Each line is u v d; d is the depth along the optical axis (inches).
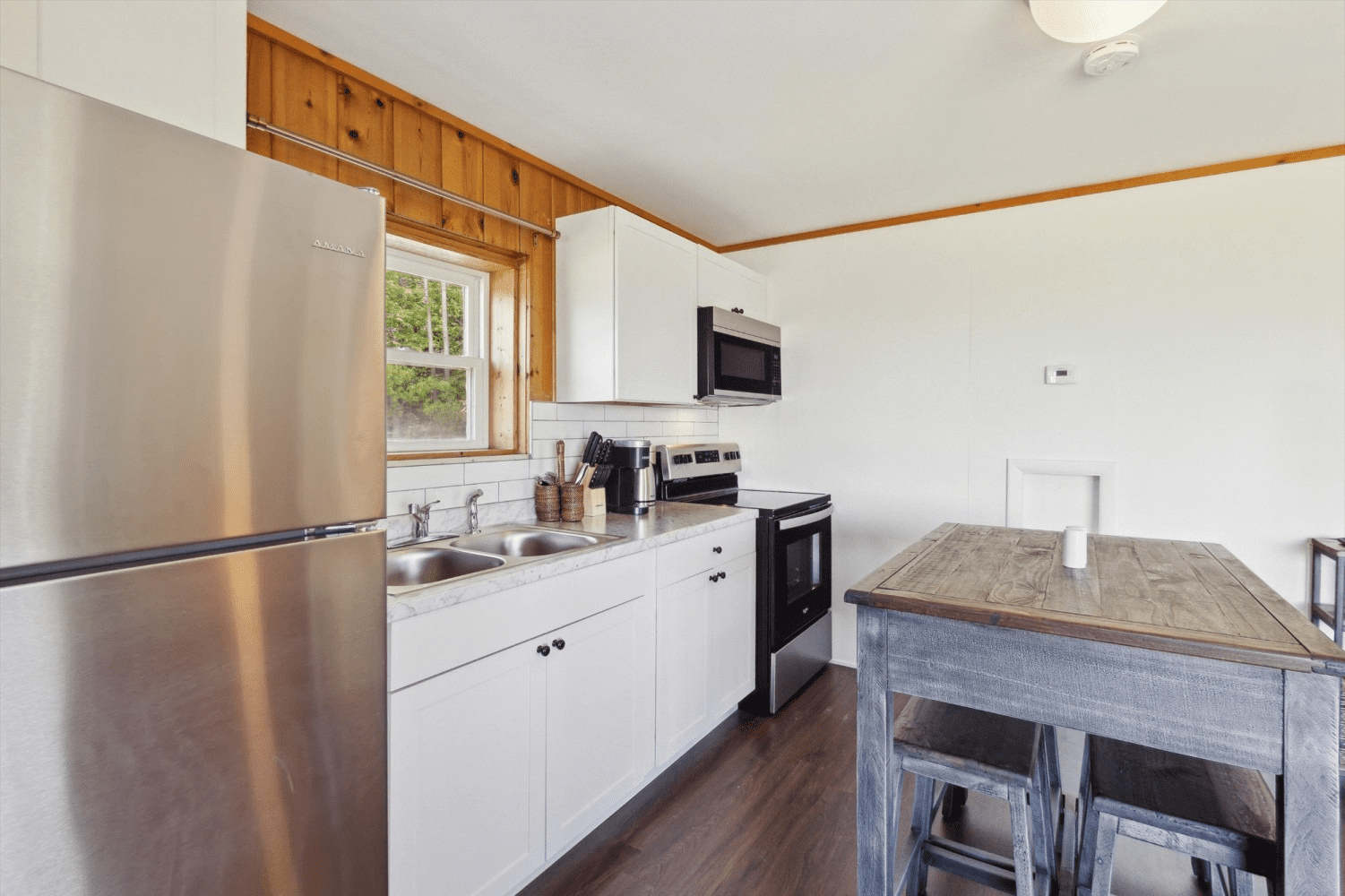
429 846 55.7
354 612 45.4
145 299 34.6
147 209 34.6
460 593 57.8
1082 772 64.3
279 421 40.8
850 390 133.9
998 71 75.7
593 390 98.0
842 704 115.2
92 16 42.7
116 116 33.4
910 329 127.6
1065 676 49.1
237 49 51.2
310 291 42.6
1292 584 99.1
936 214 124.1
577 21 66.6
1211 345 103.8
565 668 70.9
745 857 73.1
